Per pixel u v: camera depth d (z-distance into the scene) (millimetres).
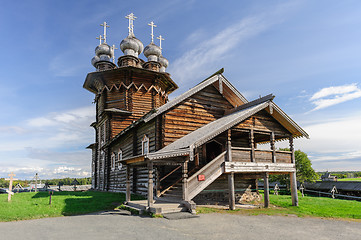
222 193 15805
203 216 10266
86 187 43438
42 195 17812
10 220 9477
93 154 33250
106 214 10820
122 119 24891
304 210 12852
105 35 32281
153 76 26500
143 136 16984
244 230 8094
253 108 13531
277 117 14539
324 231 8328
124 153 20891
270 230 8227
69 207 12156
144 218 9711
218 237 7168
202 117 16719
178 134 15555
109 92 26312
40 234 7363
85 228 8094
